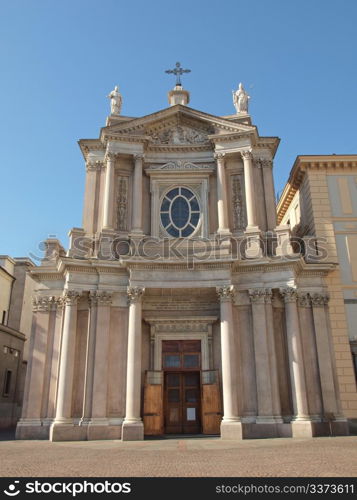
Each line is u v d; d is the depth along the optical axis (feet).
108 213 75.51
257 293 68.90
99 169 81.56
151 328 72.02
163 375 71.00
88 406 63.82
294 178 88.53
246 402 65.57
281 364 67.92
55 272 71.67
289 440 55.88
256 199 78.95
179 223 79.82
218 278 68.18
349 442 51.06
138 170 78.79
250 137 79.20
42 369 67.92
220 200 76.48
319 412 65.36
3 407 101.45
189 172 80.64
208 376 69.87
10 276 118.93
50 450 47.26
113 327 68.64
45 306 71.00
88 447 50.52
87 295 70.03
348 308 73.87
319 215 80.23
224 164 79.77
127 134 79.56
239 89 86.84
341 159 82.64
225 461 35.96
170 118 84.53
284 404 65.98
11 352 107.45
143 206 80.12
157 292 71.36
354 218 79.97
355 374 70.13
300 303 70.74
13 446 52.54
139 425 60.85
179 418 70.13
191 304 73.41
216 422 66.85
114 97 86.22
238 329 69.05
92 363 65.92
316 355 68.28
